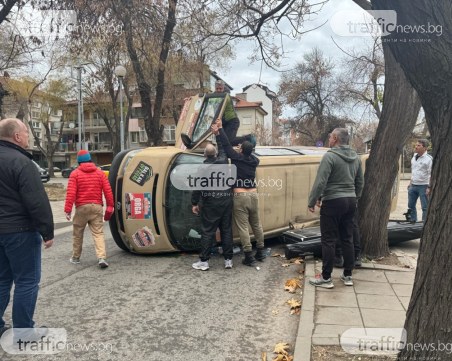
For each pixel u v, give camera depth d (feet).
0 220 10.71
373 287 15.60
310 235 21.44
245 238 19.24
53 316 13.80
